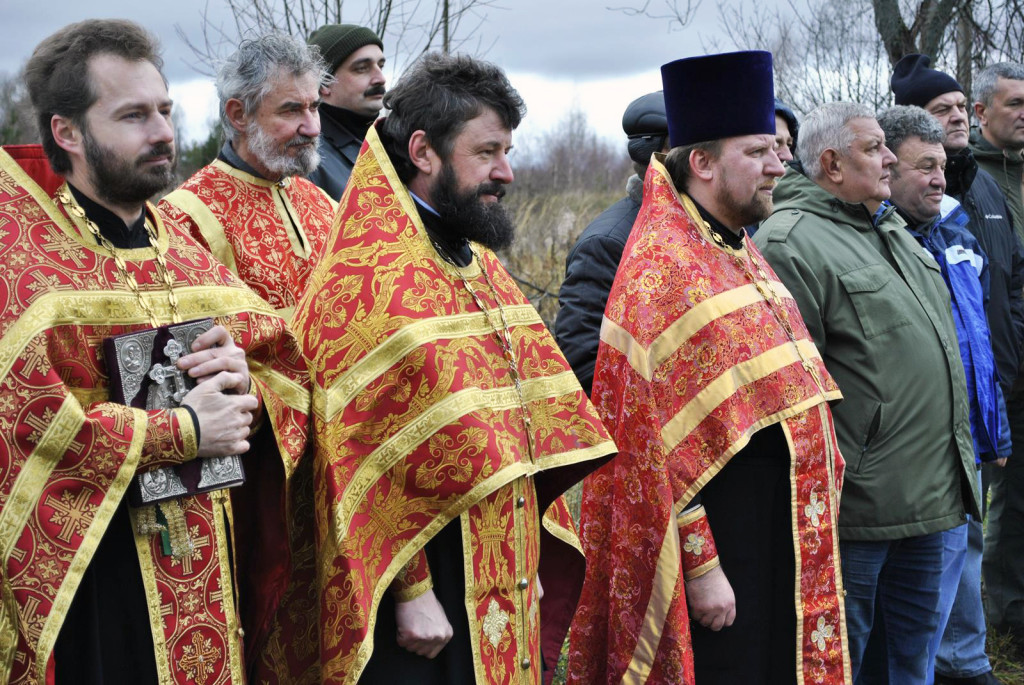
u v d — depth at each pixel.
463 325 2.69
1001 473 4.90
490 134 2.69
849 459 3.52
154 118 2.27
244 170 3.45
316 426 2.58
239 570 2.62
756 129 3.16
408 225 2.68
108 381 2.26
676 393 3.05
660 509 2.99
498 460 2.58
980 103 5.39
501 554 2.67
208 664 2.36
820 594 3.18
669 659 3.00
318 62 3.54
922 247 4.01
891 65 7.71
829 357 3.56
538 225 8.69
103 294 2.27
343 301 2.63
